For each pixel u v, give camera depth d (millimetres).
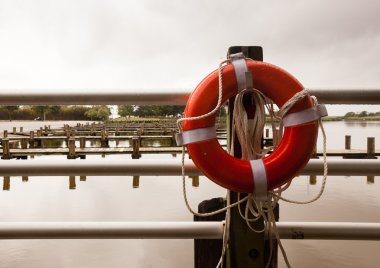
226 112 1830
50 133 24719
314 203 8164
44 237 1712
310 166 1706
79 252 5438
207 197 9023
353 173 1700
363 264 4887
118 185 10430
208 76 1606
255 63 1593
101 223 1724
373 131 46375
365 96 1725
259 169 1551
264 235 1742
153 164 1720
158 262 5109
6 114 94812
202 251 2004
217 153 1563
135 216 7469
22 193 9664
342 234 1704
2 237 1704
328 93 1717
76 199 8938
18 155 12164
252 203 1716
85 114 97500
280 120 1639
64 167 1692
